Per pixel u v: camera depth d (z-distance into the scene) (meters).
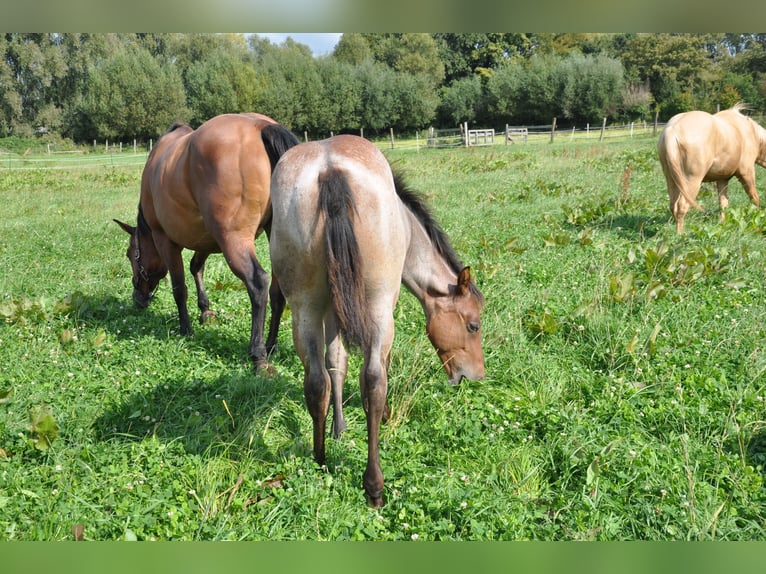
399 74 53.34
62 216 13.41
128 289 7.25
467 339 4.07
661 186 12.97
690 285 6.23
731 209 8.96
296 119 50.41
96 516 3.12
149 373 4.80
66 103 51.97
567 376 4.58
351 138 3.45
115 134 49.22
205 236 5.34
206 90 49.59
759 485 3.32
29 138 48.44
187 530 3.04
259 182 4.75
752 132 9.45
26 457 3.69
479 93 52.94
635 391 4.30
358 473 3.53
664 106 45.62
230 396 4.36
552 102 49.50
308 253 3.11
